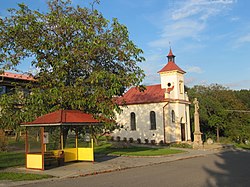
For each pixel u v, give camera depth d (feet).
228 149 116.06
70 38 64.23
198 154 90.43
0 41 61.57
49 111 61.67
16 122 61.52
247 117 176.86
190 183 38.86
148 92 147.23
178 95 141.08
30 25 61.36
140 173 50.42
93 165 59.98
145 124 140.56
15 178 44.32
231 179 41.83
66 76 63.82
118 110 65.82
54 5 66.90
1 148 85.66
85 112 64.54
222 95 189.98
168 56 146.41
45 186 38.93
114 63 70.08
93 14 69.41
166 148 111.65
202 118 166.81
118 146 108.88
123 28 69.21
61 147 62.64
